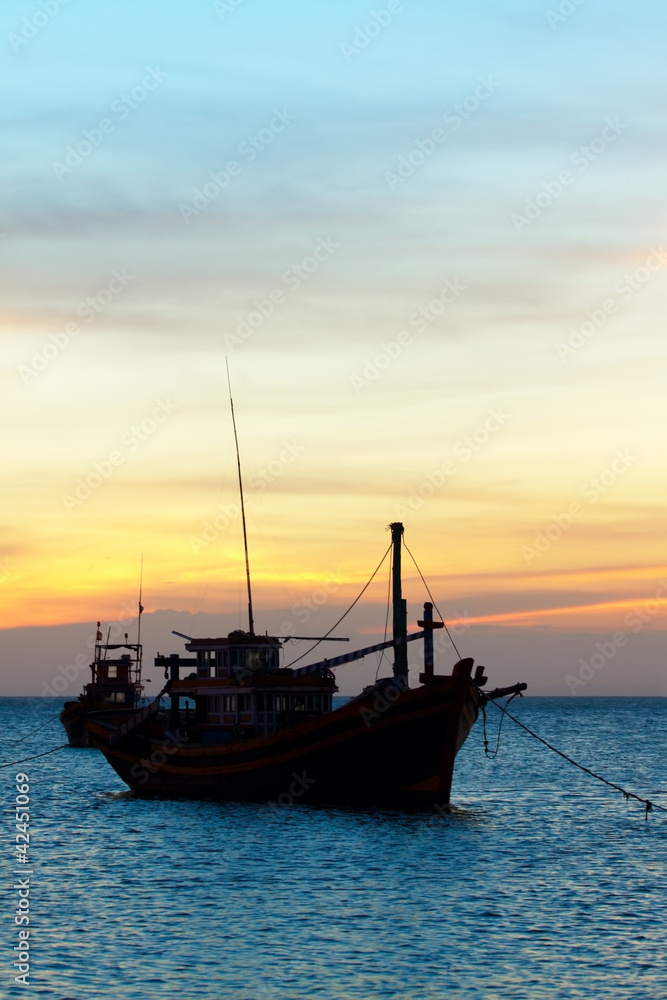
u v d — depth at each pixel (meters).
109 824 74.44
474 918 46.34
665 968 39.41
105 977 38.44
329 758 73.00
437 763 70.88
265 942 42.66
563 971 39.09
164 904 49.03
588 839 68.25
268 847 62.66
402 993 36.88
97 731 90.44
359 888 51.94
